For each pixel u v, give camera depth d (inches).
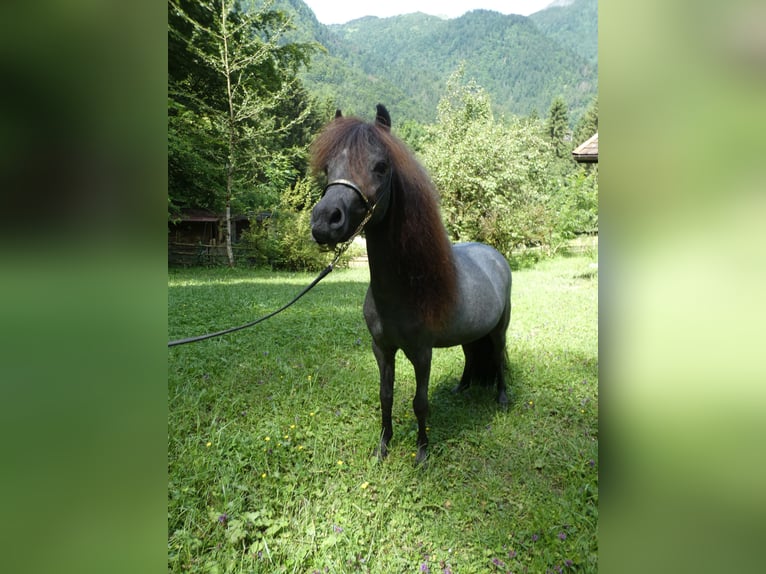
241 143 677.3
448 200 597.9
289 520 90.2
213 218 754.8
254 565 79.5
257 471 102.9
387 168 86.6
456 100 682.2
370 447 115.3
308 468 105.7
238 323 237.1
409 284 96.1
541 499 97.4
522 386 156.9
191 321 239.8
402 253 93.7
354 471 105.6
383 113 94.4
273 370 166.2
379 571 78.9
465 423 130.5
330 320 250.5
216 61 616.1
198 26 591.5
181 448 108.7
